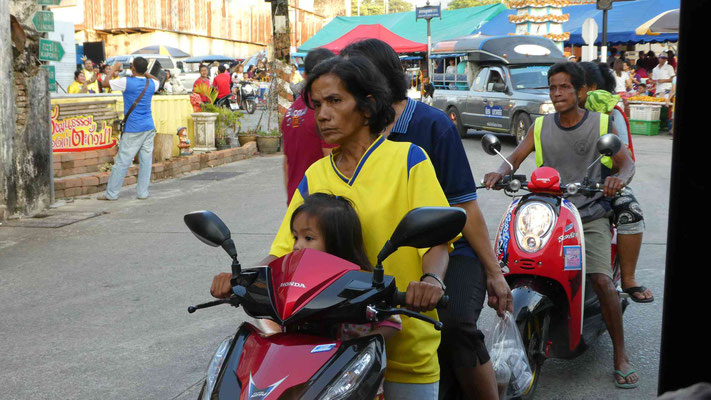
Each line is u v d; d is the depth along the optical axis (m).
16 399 3.95
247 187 11.05
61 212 9.20
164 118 13.73
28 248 7.38
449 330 2.68
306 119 3.55
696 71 1.10
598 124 4.11
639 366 4.30
